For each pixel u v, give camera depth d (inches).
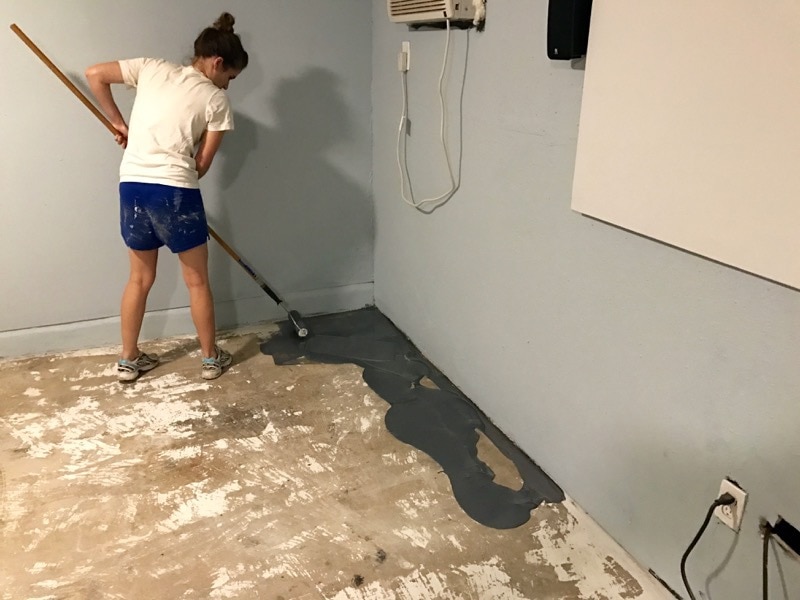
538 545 70.0
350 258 125.2
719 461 55.4
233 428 88.9
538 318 77.1
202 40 88.7
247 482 78.6
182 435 87.0
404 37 98.3
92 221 104.3
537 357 78.7
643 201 56.6
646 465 64.0
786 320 47.1
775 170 44.4
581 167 63.3
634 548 68.0
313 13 105.5
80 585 63.9
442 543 70.0
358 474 80.6
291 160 113.3
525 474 81.4
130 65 89.2
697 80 48.9
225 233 113.3
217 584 64.4
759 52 43.8
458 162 88.7
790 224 44.2
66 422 89.2
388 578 65.5
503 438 88.7
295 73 108.0
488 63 77.6
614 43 56.1
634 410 64.3
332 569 66.4
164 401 94.8
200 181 108.2
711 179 49.5
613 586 64.9
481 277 88.1
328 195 118.6
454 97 86.6
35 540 69.1
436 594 63.7
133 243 92.0
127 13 95.3
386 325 122.0
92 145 100.0
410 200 106.2
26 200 99.4
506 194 79.0
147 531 70.7
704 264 53.1
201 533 70.6
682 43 49.6
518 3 70.1
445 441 87.5
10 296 103.4
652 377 61.2
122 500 75.0
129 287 95.5
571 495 77.3
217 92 89.0
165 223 89.4
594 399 69.9
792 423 48.1
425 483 79.2
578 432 73.6
